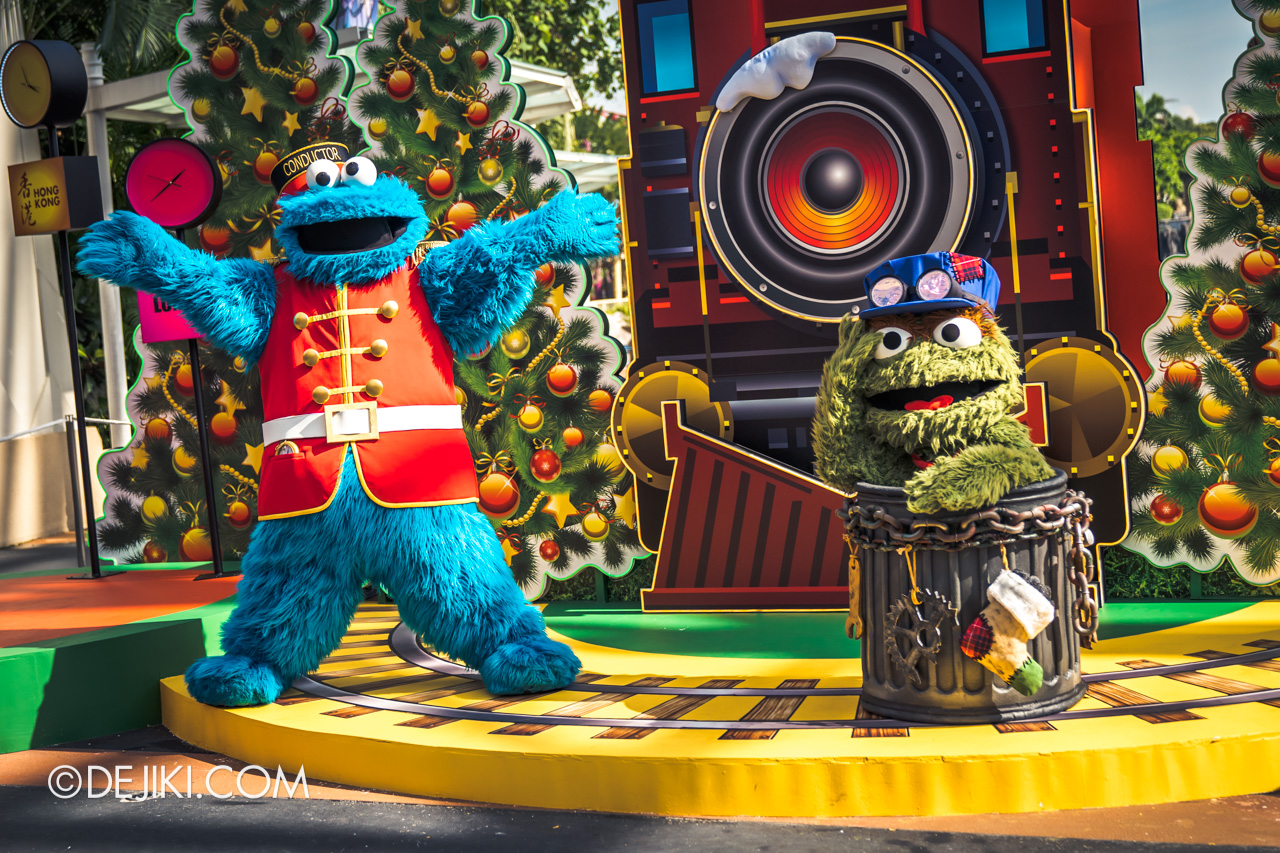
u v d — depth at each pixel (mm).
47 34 12695
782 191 5230
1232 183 4871
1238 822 2955
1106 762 3072
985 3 4949
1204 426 4934
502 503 5770
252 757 3857
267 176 6109
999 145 4961
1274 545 4871
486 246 3982
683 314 5410
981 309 3473
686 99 5316
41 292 10094
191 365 5816
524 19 18578
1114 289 5047
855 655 4383
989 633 3258
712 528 5363
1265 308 4852
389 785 3518
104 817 3443
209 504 5828
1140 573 5152
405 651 4820
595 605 5684
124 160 13648
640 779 3227
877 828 3033
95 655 4348
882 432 3479
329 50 5965
